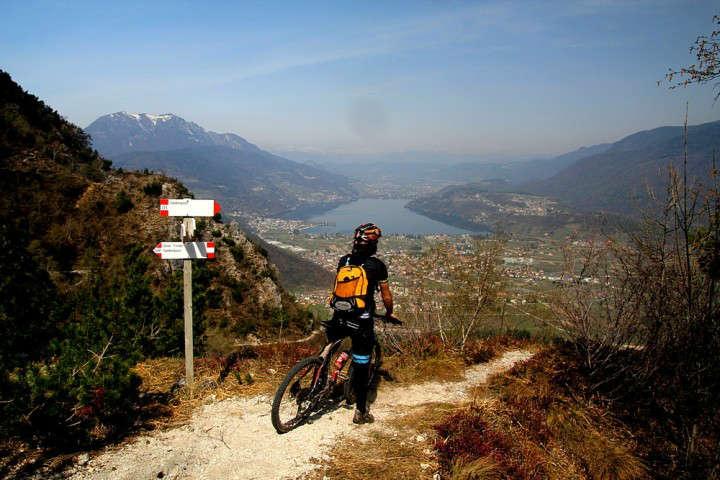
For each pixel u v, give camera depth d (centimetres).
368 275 442
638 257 523
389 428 467
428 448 424
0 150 2298
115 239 2250
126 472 366
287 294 3153
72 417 421
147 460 387
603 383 614
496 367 736
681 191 441
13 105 2669
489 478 372
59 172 2434
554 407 546
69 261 2022
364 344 450
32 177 2284
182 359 684
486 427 470
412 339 797
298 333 2453
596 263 594
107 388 437
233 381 585
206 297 870
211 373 612
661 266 489
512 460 414
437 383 648
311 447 420
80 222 2234
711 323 447
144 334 684
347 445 427
